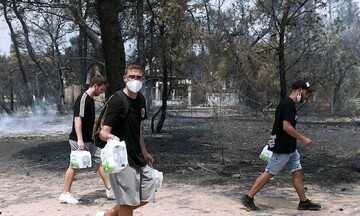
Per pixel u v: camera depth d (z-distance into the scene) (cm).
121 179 491
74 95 3881
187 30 1276
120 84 1155
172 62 1490
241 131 1753
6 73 5044
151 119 1830
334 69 2731
